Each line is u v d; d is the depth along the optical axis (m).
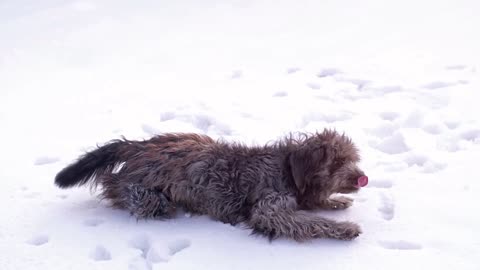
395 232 2.50
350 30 5.29
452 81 3.72
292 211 2.54
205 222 2.62
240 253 2.42
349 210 2.66
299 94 3.77
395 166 2.92
